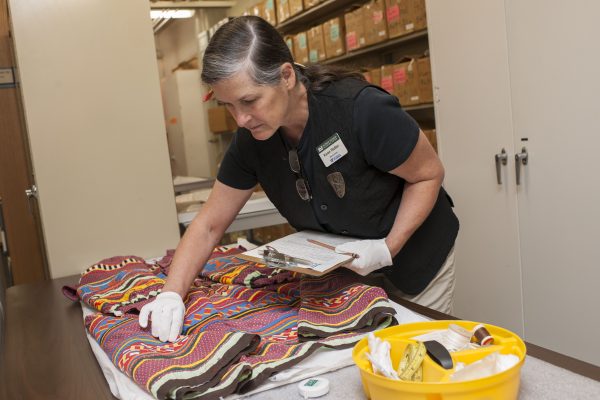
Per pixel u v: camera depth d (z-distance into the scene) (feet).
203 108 25.43
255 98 4.05
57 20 7.22
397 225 4.83
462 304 9.68
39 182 7.28
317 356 3.66
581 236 7.45
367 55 13.20
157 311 4.29
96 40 7.41
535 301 8.32
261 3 16.74
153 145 7.77
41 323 5.42
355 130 4.61
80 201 7.47
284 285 5.12
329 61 13.53
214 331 3.89
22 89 7.11
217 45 3.99
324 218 5.12
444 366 2.88
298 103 4.60
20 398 3.73
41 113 7.22
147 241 7.82
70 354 4.48
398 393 2.74
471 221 9.19
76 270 7.53
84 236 7.52
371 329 3.96
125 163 7.64
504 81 8.13
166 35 30.58
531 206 8.07
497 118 8.35
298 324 4.13
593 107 6.98
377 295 4.18
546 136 7.65
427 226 5.47
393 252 4.68
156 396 3.20
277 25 15.83
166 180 7.87
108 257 7.64
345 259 4.18
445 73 9.18
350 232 5.15
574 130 7.27
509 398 2.74
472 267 9.32
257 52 3.97
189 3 23.18
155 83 7.72
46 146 7.27
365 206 4.97
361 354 3.19
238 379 3.27
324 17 14.88
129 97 7.61
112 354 3.93
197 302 4.74
